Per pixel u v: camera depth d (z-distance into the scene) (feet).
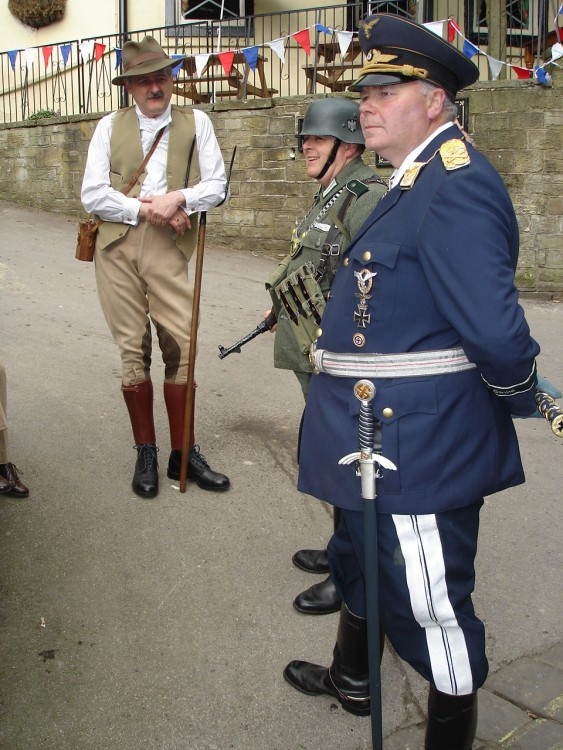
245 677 8.75
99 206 11.86
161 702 8.32
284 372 18.39
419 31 6.33
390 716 8.30
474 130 27.55
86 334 20.13
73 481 12.69
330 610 9.82
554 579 10.84
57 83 39.32
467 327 5.84
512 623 9.89
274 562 10.88
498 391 6.17
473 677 6.53
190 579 10.40
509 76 32.60
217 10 37.40
